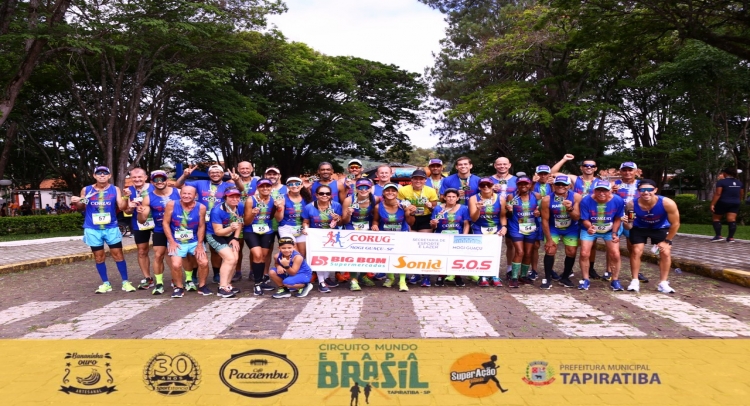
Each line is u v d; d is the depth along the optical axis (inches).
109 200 305.0
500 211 302.2
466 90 1242.0
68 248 546.0
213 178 323.9
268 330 211.0
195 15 729.6
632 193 323.3
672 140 862.5
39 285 342.3
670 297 267.6
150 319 233.9
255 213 288.0
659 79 795.4
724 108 789.2
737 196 470.6
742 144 924.6
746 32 528.4
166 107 959.6
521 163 1266.0
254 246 290.2
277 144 1263.5
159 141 1136.8
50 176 1700.3
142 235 307.9
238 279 333.1
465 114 1088.8
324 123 1255.5
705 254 387.9
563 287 299.7
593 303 255.1
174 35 697.6
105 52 706.2
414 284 315.9
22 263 412.2
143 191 307.9
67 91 884.6
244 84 1083.9
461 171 321.7
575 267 376.2
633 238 286.2
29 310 260.7
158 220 292.4
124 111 816.9
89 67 831.7
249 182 331.3
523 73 1120.2
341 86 1181.1
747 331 203.2
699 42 713.6
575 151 1003.9
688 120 847.7
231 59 848.3
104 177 300.4
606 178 365.4
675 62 751.7
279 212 296.8
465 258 302.0
